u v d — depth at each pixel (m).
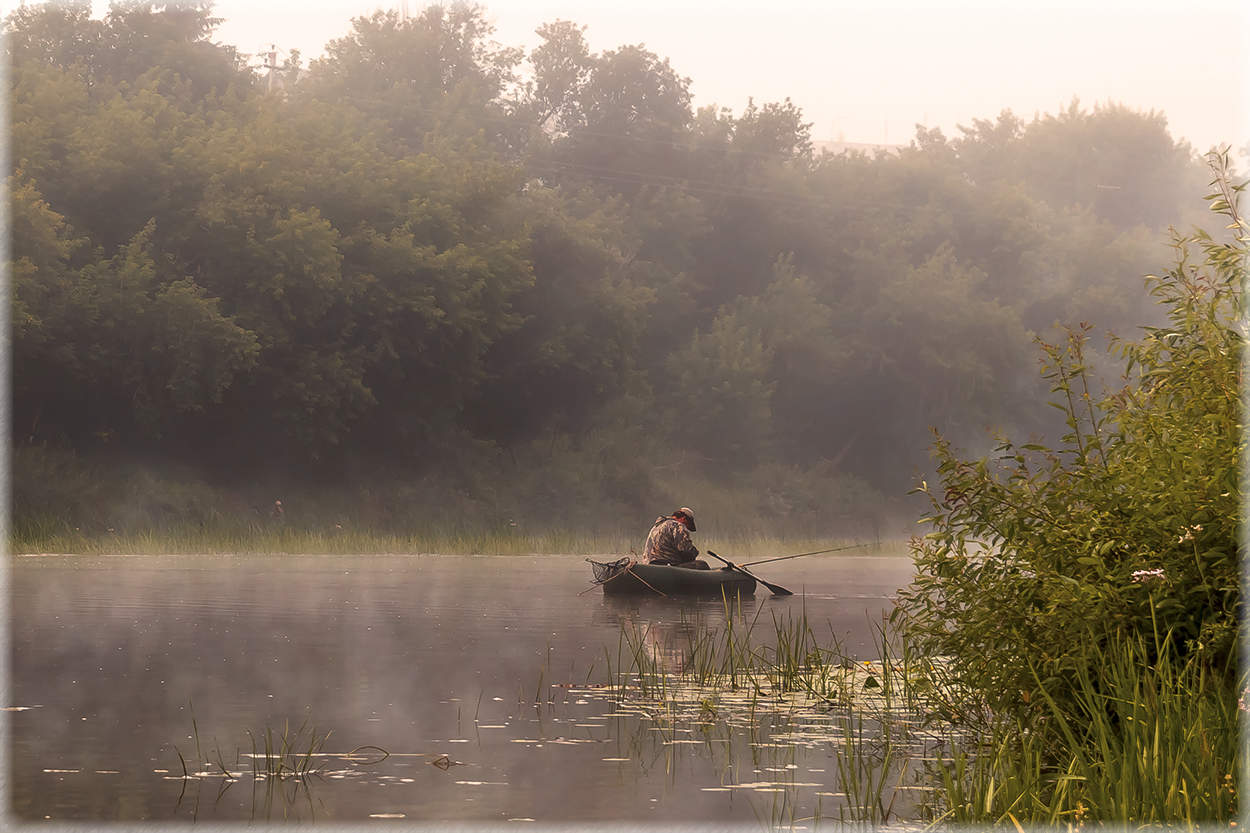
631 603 32.59
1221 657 12.26
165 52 97.12
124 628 23.88
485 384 92.25
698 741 14.47
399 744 13.90
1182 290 13.92
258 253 72.62
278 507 72.62
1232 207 13.57
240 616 26.67
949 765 13.29
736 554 70.06
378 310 79.19
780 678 19.17
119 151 72.75
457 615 28.12
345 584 37.41
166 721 14.90
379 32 115.25
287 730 14.51
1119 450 13.66
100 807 11.13
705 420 106.12
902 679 17.58
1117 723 12.73
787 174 123.56
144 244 72.06
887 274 119.94
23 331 63.78
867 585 42.12
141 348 69.06
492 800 11.57
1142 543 13.00
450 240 84.69
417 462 86.62
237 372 74.50
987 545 13.98
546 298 95.06
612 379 98.00
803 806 11.58
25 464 65.44
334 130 86.75
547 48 125.44
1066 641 13.16
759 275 123.31
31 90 75.94
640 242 114.38
